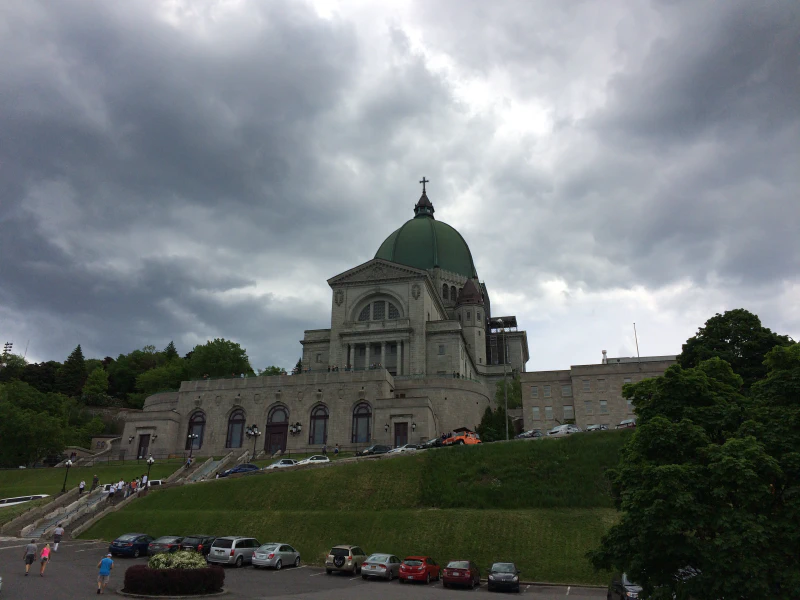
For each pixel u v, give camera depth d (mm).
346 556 38844
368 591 31875
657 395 27219
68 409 111375
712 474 22062
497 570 35781
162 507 54500
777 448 22391
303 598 28234
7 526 49688
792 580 18938
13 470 71125
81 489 58719
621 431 61000
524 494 51562
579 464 55250
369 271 105375
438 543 44500
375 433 77250
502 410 93188
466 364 112188
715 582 20188
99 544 46312
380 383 80250
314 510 51438
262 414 82250
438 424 84188
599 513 47688
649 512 21719
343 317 103812
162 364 155125
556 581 39156
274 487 55438
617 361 108750
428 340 101812
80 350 148750
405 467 57062
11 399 92750
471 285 130375
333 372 82125
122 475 68312
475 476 54906
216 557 39312
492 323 148750
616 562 23500
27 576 31703
